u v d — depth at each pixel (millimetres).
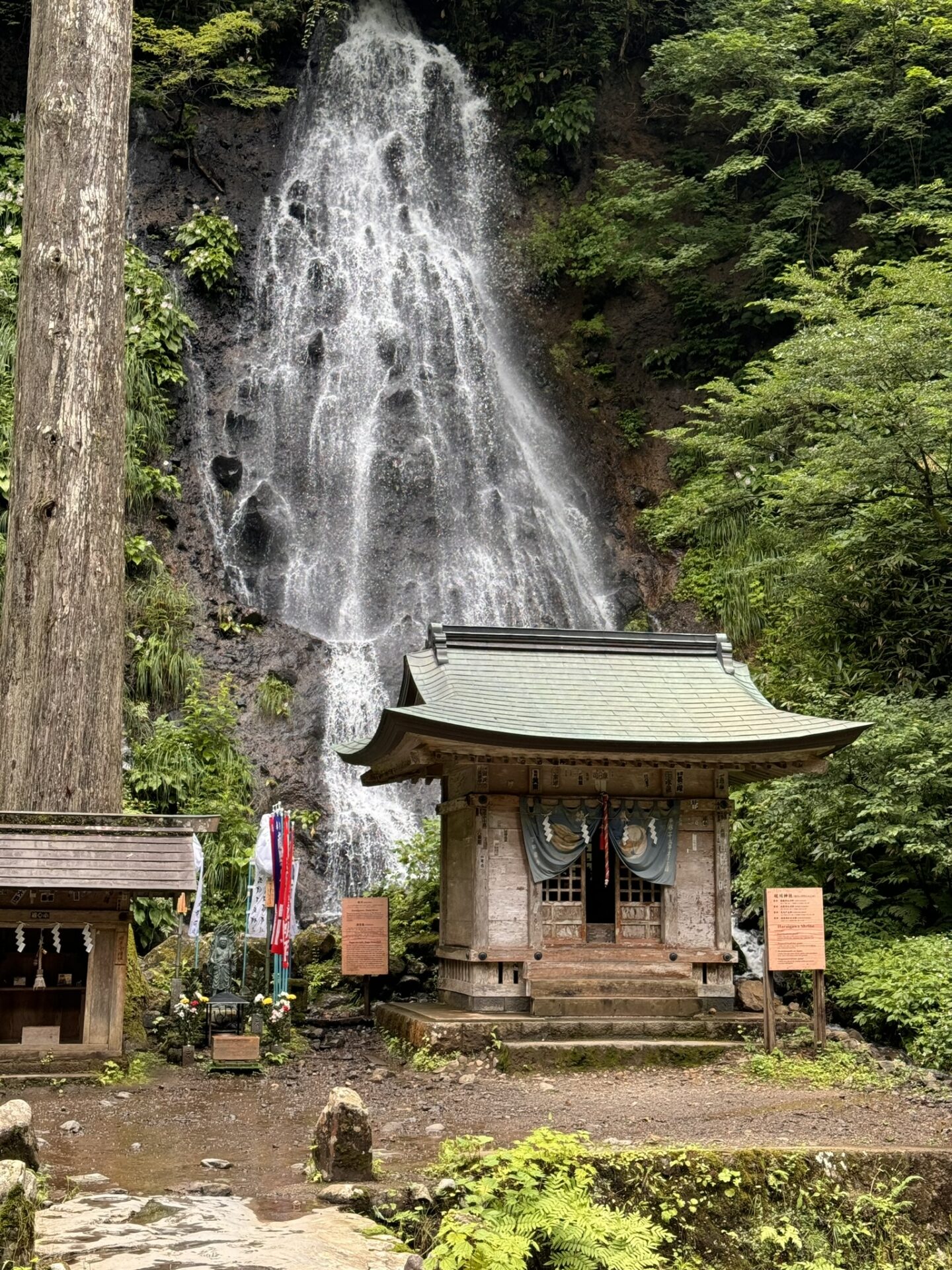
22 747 12141
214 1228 5973
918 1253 7301
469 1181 6539
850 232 27141
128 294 23531
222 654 20344
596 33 31219
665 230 27344
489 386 26984
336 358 26609
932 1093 9930
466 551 23875
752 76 26812
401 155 30641
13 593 12484
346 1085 10281
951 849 12984
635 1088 10078
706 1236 7012
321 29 31250
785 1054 11078
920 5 24641
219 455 24203
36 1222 6062
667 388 27641
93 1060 10414
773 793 14312
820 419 19266
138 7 28984
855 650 17625
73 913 10500
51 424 12656
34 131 13383
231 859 16125
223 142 29109
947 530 16156
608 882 12094
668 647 13094
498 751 11219
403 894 15656
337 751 13789
